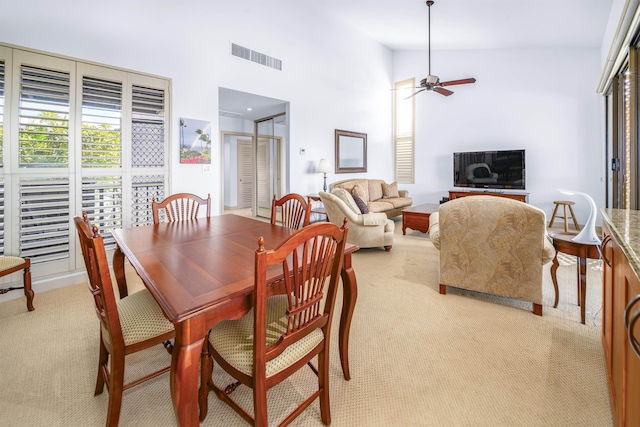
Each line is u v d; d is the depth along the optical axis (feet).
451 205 8.59
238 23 14.78
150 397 5.25
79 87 10.02
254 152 22.97
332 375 5.76
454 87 22.36
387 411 4.91
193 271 4.46
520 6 13.94
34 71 9.20
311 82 18.83
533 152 19.63
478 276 8.48
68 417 4.80
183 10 12.69
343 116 21.18
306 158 18.92
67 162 9.84
